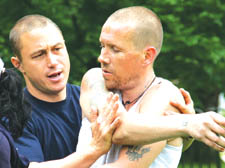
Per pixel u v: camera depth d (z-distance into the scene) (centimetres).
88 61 2933
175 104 724
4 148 730
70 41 2944
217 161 2780
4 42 2827
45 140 916
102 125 719
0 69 797
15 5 2941
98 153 730
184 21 2966
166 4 2797
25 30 885
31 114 850
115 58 739
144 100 751
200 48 2805
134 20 735
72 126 948
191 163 2781
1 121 775
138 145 700
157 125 647
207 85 3091
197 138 593
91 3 2950
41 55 886
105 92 798
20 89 814
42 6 2897
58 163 750
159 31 767
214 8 2908
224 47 2883
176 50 2788
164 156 744
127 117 696
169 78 2964
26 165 771
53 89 902
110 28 738
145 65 756
